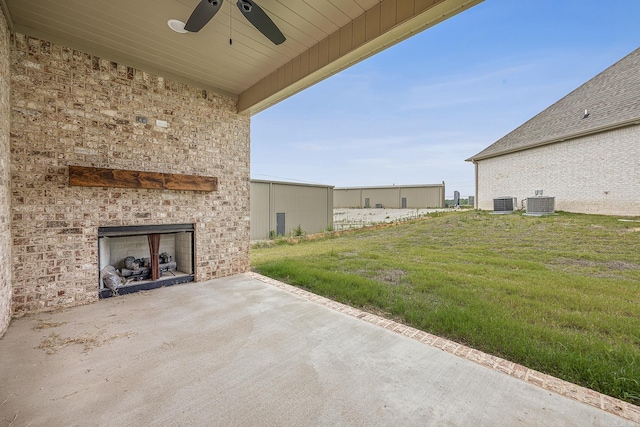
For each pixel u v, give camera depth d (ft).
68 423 4.96
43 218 10.54
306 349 7.79
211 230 15.69
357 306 11.48
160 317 10.09
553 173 32.37
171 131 14.03
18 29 10.00
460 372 6.71
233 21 9.96
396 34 9.39
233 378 6.39
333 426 4.95
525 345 7.64
